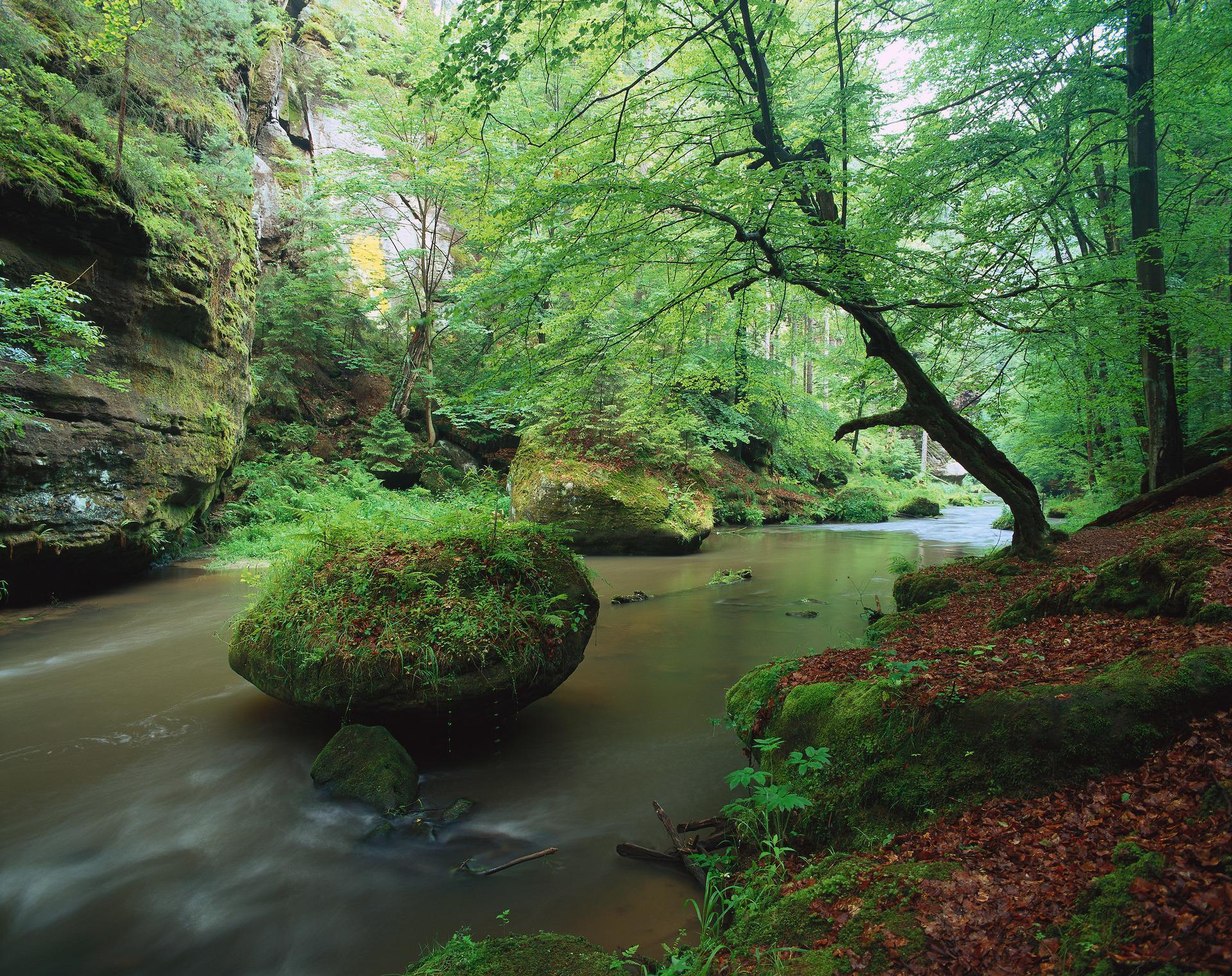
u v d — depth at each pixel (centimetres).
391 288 2405
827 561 1516
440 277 2222
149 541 1140
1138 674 315
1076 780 285
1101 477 1436
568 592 554
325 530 577
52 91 956
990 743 315
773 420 2319
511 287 661
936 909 226
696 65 900
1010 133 854
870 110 889
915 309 701
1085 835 244
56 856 374
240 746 508
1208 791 233
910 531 2281
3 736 530
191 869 364
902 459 3966
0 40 899
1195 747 269
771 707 454
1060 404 1168
